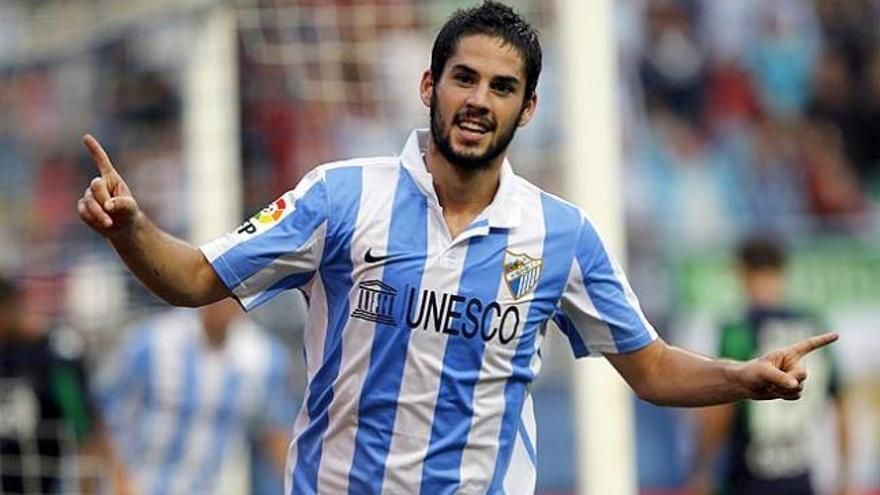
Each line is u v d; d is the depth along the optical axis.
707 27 52.75
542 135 39.34
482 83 15.33
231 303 31.77
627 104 51.50
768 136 51.94
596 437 28.02
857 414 44.25
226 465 32.31
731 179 51.06
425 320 15.74
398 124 39.16
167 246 15.15
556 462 40.88
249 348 32.19
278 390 32.38
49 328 32.34
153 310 33.91
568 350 39.47
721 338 34.44
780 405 33.66
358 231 15.73
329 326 15.97
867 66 53.25
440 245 15.76
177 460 32.09
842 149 52.19
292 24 30.70
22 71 40.78
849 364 44.75
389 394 15.83
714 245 48.66
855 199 51.31
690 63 52.31
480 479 16.12
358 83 31.20
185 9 31.38
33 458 31.91
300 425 16.47
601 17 28.61
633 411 42.28
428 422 15.88
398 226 15.76
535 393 40.78
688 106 51.94
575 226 16.34
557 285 16.30
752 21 53.03
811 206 50.81
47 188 42.34
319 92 31.17
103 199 14.46
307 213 15.70
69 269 34.28
